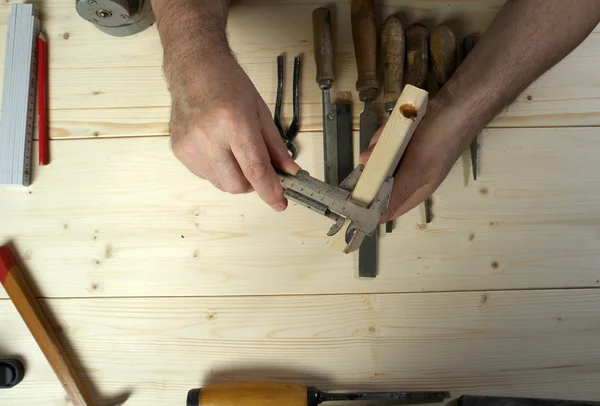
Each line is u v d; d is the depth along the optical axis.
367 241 0.96
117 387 0.97
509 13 0.82
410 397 0.92
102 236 0.99
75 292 0.99
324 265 0.98
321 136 0.99
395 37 0.94
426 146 0.77
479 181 0.99
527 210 0.99
